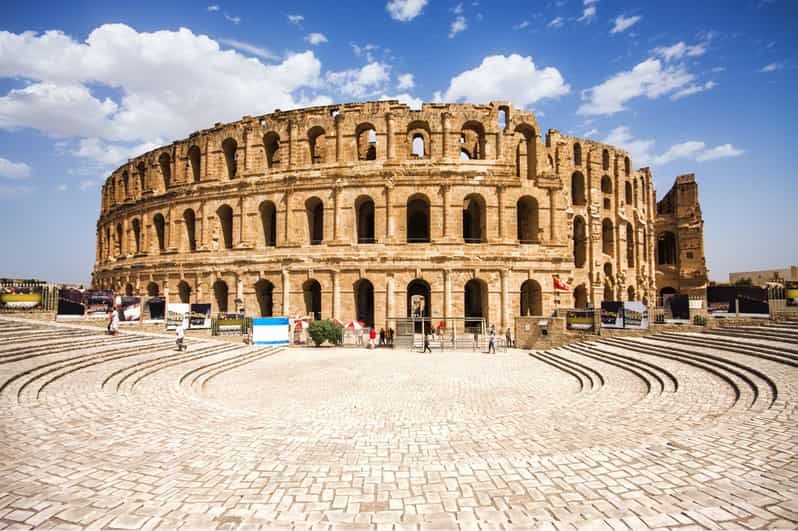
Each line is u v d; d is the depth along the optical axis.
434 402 21.30
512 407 20.22
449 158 51.41
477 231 58.62
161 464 11.31
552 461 11.59
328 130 53.34
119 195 72.25
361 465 11.52
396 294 49.94
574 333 41.72
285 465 11.46
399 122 52.28
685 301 37.69
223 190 56.22
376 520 8.51
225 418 16.55
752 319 36.03
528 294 53.75
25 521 8.23
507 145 52.12
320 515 8.71
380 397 22.45
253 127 55.84
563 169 59.91
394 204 51.09
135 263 62.81
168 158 64.69
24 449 11.91
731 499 9.14
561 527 8.17
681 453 11.80
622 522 8.31
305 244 52.47
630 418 16.02
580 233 63.19
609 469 10.91
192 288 56.66
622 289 64.69
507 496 9.54
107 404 17.14
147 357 27.94
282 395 22.97
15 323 33.16
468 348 44.62
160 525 8.22
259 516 8.64
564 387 25.19
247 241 54.44
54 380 19.97
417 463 11.66
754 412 15.37
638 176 71.62
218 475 10.70
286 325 44.84
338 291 50.44
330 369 31.70
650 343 33.44
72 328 34.53
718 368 23.34
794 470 10.46
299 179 52.50
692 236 74.56
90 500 9.17
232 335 43.69
